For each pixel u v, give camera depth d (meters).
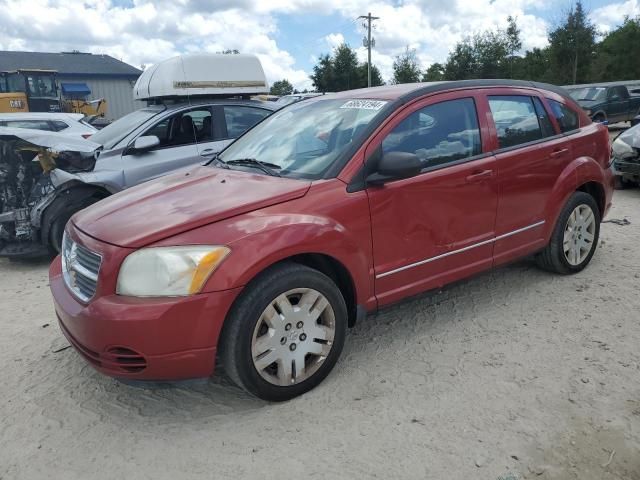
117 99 44.34
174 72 6.92
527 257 4.38
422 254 3.56
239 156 4.00
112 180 6.06
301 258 3.14
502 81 4.23
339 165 3.28
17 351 3.84
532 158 4.14
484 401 2.99
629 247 5.49
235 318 2.82
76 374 3.49
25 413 3.08
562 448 2.60
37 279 5.52
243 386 2.92
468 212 3.76
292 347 3.03
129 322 2.64
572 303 4.18
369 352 3.58
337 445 2.69
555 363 3.35
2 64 41.81
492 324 3.90
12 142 5.73
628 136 8.30
